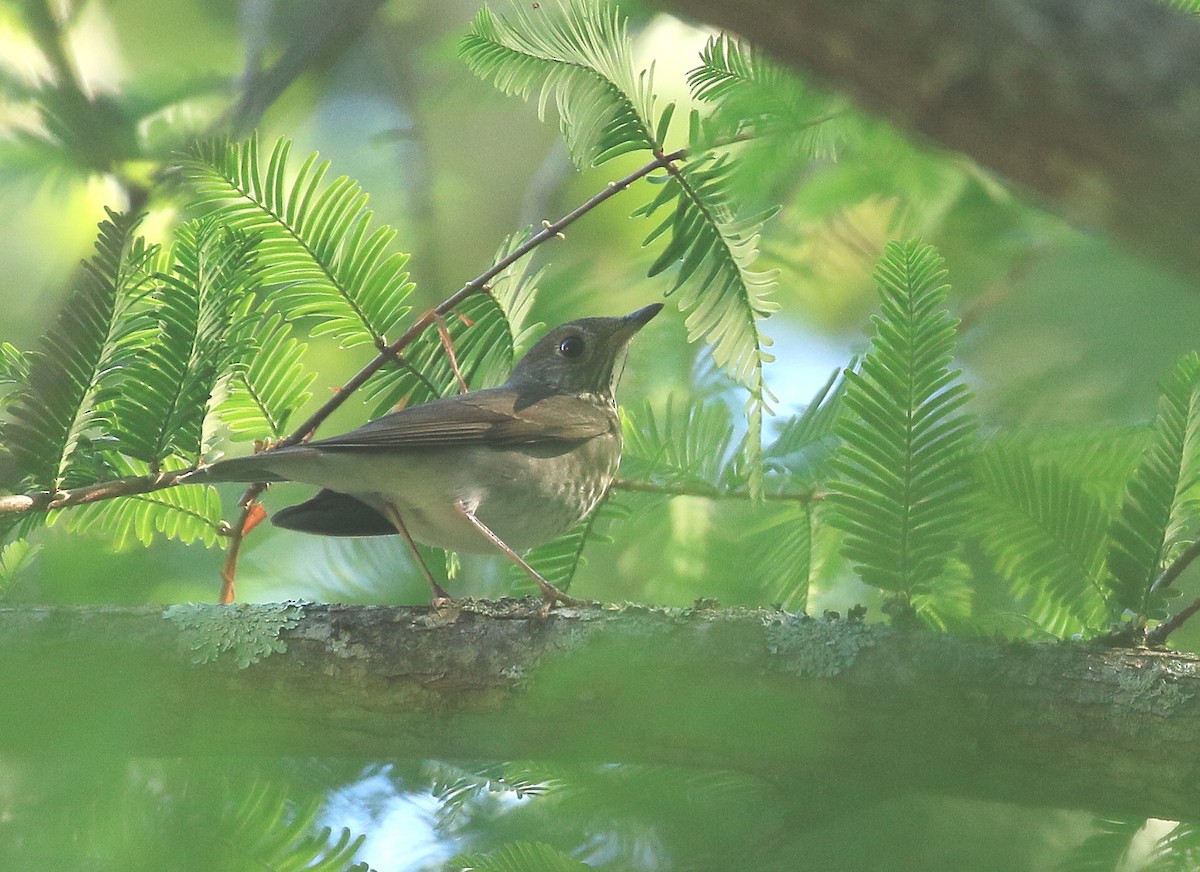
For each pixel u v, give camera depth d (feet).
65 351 22.59
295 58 31.60
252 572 32.24
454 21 45.78
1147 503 19.93
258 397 26.23
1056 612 22.02
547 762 18.57
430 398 29.04
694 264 23.20
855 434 20.30
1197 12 18.39
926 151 19.85
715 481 27.22
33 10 28.50
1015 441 21.85
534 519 30.22
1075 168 9.89
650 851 13.96
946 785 14.42
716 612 21.52
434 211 43.68
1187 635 22.07
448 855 16.83
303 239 25.32
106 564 25.63
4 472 22.89
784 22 10.65
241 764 18.04
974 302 25.94
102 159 28.53
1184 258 9.63
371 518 30.55
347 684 22.22
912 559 20.39
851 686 20.02
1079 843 17.10
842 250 34.65
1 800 14.25
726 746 16.12
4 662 21.93
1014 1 10.00
